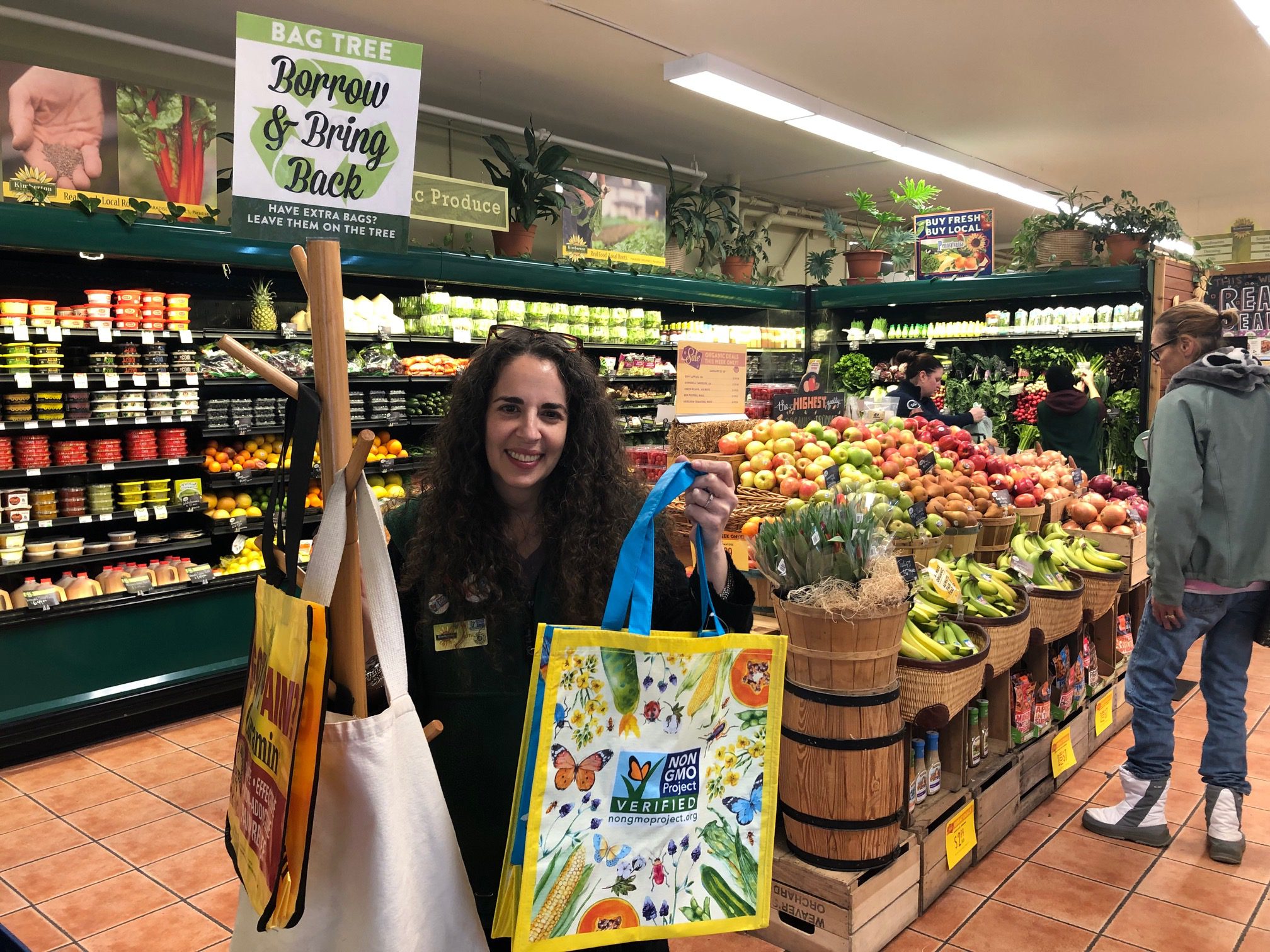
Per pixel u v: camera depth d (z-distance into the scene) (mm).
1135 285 6508
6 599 3908
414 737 1108
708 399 3438
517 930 1122
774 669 1261
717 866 1238
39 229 3711
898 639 2307
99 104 4234
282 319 5172
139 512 4352
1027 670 3238
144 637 4227
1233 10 6000
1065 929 2529
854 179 10883
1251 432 2781
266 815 976
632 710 1180
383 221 3281
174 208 4184
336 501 1035
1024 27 6246
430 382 5867
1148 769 3014
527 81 7105
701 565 1310
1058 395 5695
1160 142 9367
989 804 2932
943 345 8109
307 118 3109
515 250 6383
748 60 6793
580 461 1409
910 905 2529
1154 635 3000
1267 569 2793
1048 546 3572
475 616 1378
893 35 6344
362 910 1031
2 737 3758
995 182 10719
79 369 4164
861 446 3439
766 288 7957
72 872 2953
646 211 7211
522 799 1145
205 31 5742
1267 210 13305
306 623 914
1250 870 2850
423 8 5676
